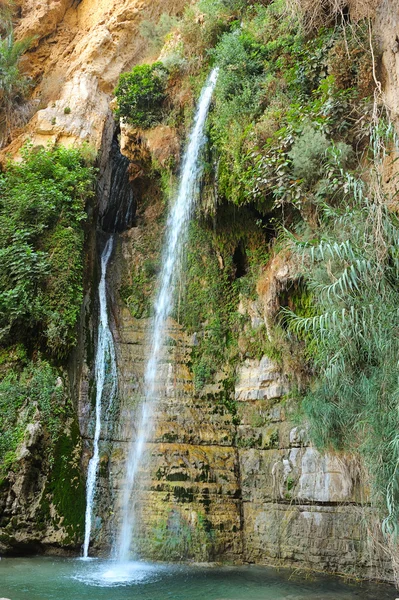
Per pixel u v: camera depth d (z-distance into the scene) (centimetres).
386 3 838
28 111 1579
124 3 1695
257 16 1218
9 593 654
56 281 1118
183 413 1114
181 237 1309
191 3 1532
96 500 995
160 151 1288
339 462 855
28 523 904
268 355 1082
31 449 934
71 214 1213
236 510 1009
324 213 819
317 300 788
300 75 1026
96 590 697
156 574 826
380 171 775
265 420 1058
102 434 1080
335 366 673
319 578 812
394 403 615
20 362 1037
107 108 1562
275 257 1039
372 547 770
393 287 660
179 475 1018
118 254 1388
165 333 1232
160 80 1323
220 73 1169
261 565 928
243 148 1060
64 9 1812
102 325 1232
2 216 1204
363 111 856
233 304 1230
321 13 998
